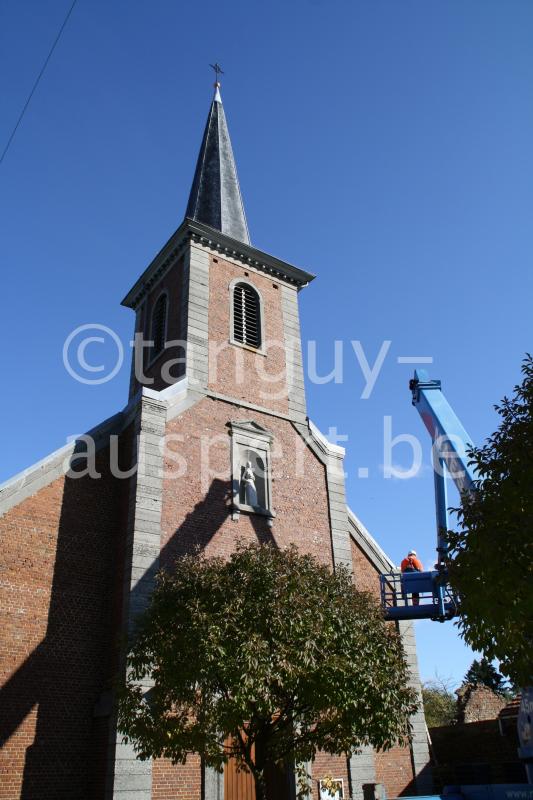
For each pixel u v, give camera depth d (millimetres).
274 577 11789
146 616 12250
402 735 11812
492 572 9047
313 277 24562
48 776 13414
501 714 18594
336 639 11445
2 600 14406
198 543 16578
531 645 8820
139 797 13078
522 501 9320
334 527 19484
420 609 17984
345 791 16031
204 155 29031
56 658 14508
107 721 13898
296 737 12180
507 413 10273
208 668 10609
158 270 24391
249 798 14703
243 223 26734
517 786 14812
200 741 10680
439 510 18312
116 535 16594
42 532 15570
